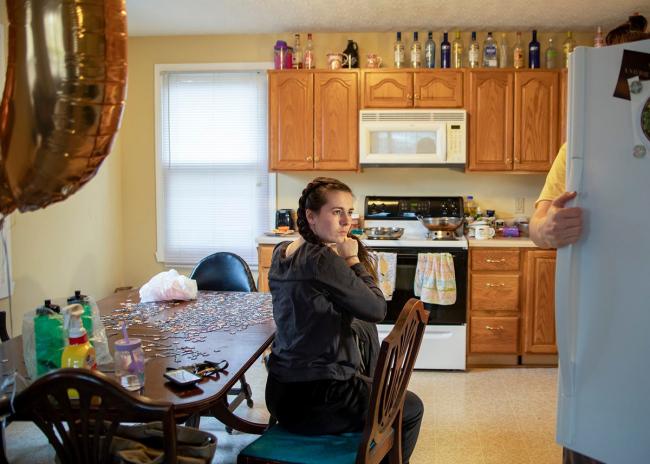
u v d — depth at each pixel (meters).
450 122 3.94
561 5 3.63
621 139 1.10
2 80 3.17
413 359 1.80
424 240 3.85
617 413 1.15
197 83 4.44
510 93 3.97
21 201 1.28
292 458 1.65
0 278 3.12
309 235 1.84
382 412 1.63
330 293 1.72
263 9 3.75
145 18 3.96
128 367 1.54
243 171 4.48
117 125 1.26
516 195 4.36
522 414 3.11
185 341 1.99
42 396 1.28
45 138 1.18
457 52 4.14
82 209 4.00
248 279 3.03
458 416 3.09
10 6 1.20
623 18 3.89
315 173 4.43
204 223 4.54
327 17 3.93
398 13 3.81
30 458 2.58
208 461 1.49
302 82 4.04
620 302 1.12
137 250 4.60
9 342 1.97
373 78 4.01
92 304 1.75
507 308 3.84
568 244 1.17
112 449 1.39
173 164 4.51
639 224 1.09
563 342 1.19
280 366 1.79
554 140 3.97
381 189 4.42
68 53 1.15
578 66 1.14
